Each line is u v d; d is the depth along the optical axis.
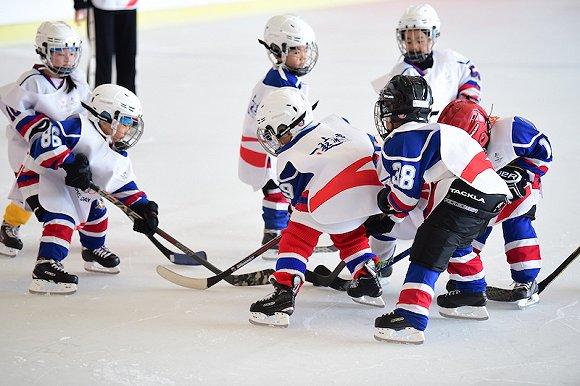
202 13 32.84
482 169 8.41
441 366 7.98
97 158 9.64
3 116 18.94
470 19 33.78
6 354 8.20
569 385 7.60
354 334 8.72
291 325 8.95
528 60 25.55
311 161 8.84
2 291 9.77
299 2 36.56
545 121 18.28
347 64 25.14
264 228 11.45
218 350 8.32
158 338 8.59
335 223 8.77
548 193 13.49
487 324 8.95
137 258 10.96
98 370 7.88
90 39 17.92
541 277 10.17
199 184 14.27
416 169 8.32
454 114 9.05
